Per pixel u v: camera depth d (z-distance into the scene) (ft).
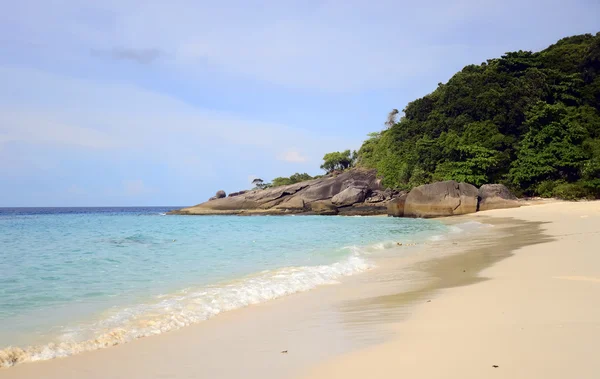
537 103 204.23
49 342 21.34
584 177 174.50
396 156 236.63
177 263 49.88
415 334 20.75
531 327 20.44
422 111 252.62
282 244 72.69
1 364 18.20
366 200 232.53
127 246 69.56
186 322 25.11
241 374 16.61
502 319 22.31
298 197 248.32
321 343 20.39
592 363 15.58
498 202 166.09
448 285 34.50
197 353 19.56
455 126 220.02
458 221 134.62
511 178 191.01
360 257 54.54
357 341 20.38
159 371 17.30
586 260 41.63
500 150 201.57
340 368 16.62
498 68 244.42
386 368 16.22
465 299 28.19
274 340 21.30
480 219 134.82
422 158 215.72
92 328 23.77
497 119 211.82
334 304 29.50
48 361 18.72
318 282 37.91
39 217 223.51
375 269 44.93
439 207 169.48
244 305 29.60
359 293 33.06
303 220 178.40
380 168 242.78
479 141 201.57
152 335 22.68
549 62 243.19
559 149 186.39
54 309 28.22
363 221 159.02
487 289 31.12
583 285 30.19
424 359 16.94
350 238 83.66
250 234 96.94
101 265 48.34
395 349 18.52
